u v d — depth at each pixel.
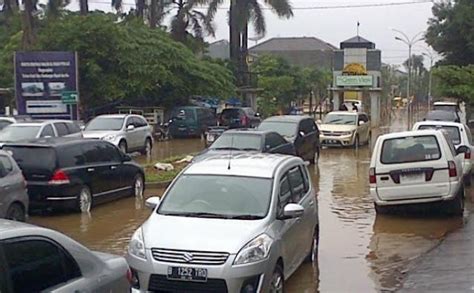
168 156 30.14
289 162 10.27
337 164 26.70
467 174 18.16
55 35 41.56
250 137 20.17
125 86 41.84
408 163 14.05
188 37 55.50
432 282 9.53
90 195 15.83
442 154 14.00
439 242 12.25
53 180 14.86
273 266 8.28
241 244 8.05
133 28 45.06
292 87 67.31
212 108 48.50
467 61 40.34
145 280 8.06
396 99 104.50
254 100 56.91
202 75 46.00
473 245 11.85
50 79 35.91
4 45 51.91
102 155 16.61
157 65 42.62
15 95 36.59
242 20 53.56
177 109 41.34
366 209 15.99
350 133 33.94
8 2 54.41
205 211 8.91
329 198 17.84
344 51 60.62
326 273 10.20
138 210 15.98
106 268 5.93
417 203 14.16
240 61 54.88
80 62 41.19
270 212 8.84
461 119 38.34
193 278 7.89
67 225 14.27
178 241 8.12
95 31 41.56
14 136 22.56
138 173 18.12
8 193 12.36
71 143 15.65
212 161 10.05
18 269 5.00
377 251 11.66
